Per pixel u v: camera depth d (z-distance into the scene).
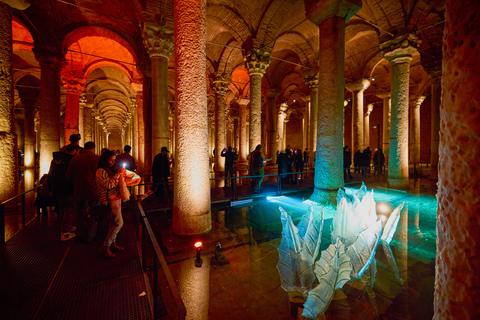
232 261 3.97
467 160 0.58
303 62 14.09
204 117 5.03
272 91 17.27
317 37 12.98
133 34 10.67
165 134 8.47
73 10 9.49
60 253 3.77
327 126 6.74
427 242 4.70
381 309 2.78
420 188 9.64
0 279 3.07
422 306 2.83
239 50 13.93
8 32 5.67
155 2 7.97
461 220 0.61
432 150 13.11
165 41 8.23
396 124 9.15
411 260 3.98
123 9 9.31
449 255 0.67
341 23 6.69
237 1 9.88
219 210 6.90
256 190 8.60
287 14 10.70
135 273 3.25
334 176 6.68
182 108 4.90
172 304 2.82
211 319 2.65
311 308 2.59
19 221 5.65
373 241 3.72
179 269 3.72
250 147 10.71
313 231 4.04
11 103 5.79
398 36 8.66
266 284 3.33
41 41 9.08
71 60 13.43
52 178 4.27
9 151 5.79
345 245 3.76
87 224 4.30
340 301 2.93
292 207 7.10
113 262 3.52
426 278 3.43
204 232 5.05
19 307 2.57
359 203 4.89
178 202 5.02
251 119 10.67
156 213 6.41
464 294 0.59
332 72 6.66
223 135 14.80
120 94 23.03
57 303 2.65
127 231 4.81
